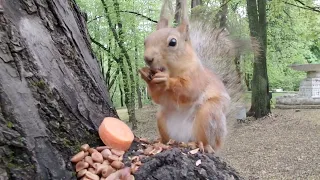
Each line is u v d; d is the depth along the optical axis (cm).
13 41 26
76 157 26
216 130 34
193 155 27
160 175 25
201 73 35
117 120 29
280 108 217
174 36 33
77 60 30
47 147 25
